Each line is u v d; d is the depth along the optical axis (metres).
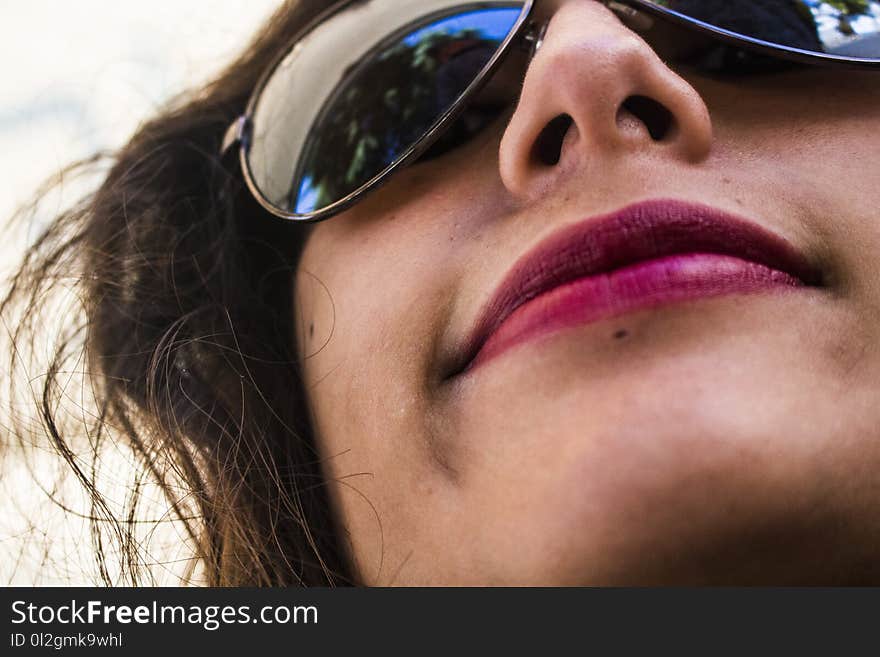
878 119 0.81
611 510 0.63
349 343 0.91
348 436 0.90
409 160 0.91
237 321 1.23
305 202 1.00
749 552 0.65
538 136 0.75
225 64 1.64
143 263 1.32
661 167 0.72
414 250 0.88
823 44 0.85
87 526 1.27
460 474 0.75
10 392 1.33
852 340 0.67
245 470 1.14
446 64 0.92
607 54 0.70
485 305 0.76
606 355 0.66
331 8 1.05
